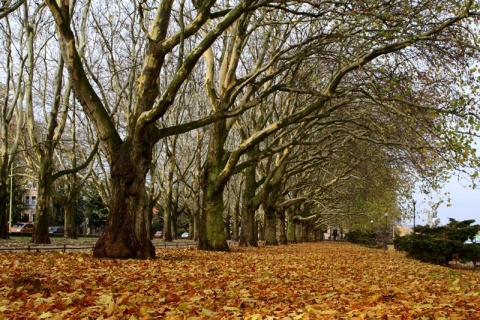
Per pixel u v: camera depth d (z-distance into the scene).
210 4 15.14
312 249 35.25
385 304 7.71
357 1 15.45
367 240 72.38
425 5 16.45
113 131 15.67
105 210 68.19
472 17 16.14
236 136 48.16
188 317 6.52
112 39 27.81
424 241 26.19
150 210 39.38
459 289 11.01
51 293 7.99
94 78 26.69
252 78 21.52
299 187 45.12
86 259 14.63
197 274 11.93
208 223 24.09
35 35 30.48
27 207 67.31
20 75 29.48
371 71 18.28
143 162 15.52
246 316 6.60
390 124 22.70
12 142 38.03
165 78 34.38
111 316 6.38
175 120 39.94
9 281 9.08
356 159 35.22
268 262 17.70
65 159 51.00
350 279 12.55
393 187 35.25
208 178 24.06
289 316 6.74
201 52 13.82
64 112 30.03
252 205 32.19
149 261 14.69
